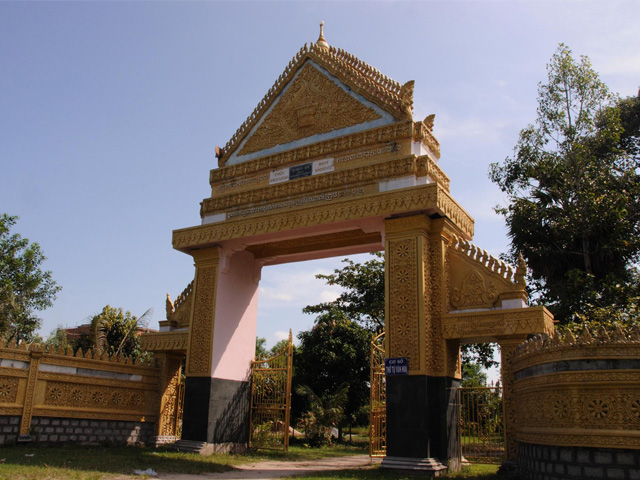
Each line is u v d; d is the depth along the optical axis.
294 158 12.59
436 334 10.27
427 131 11.61
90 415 11.88
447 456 9.62
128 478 7.81
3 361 10.59
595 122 17.16
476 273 10.55
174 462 10.06
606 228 15.42
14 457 8.86
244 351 13.93
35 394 11.00
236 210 13.02
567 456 6.87
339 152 12.00
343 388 19.95
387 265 10.56
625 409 6.46
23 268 23.52
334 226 11.46
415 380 9.73
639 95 19.70
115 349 21.47
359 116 12.10
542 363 7.49
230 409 13.11
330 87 12.79
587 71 16.66
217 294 13.10
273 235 12.27
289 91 13.49
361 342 22.59
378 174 11.12
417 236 10.42
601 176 16.05
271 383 14.15
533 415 7.78
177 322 14.11
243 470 9.97
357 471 9.68
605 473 6.43
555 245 16.38
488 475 9.14
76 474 7.54
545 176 16.72
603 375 6.62
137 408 13.09
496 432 10.14
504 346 9.84
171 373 14.05
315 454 13.87
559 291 15.60
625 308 12.54
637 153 19.30
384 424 12.52
